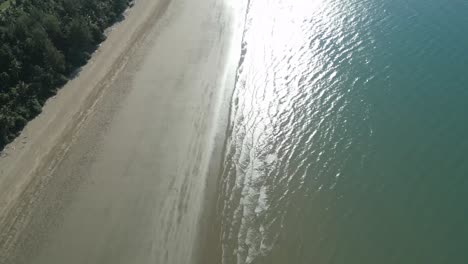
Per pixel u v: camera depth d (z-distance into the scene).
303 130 36.94
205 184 33.00
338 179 32.75
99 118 38.94
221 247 29.19
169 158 35.00
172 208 31.41
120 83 42.62
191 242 29.42
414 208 30.34
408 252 28.02
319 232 29.53
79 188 33.25
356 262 27.73
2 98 39.00
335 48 45.16
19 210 32.06
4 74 40.25
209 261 28.50
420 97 38.09
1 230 30.94
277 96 40.56
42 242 30.05
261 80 42.41
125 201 32.03
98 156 35.53
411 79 39.91
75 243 29.77
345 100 39.03
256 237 29.61
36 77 41.72
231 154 35.47
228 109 39.34
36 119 39.31
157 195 32.28
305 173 33.47
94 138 37.09
